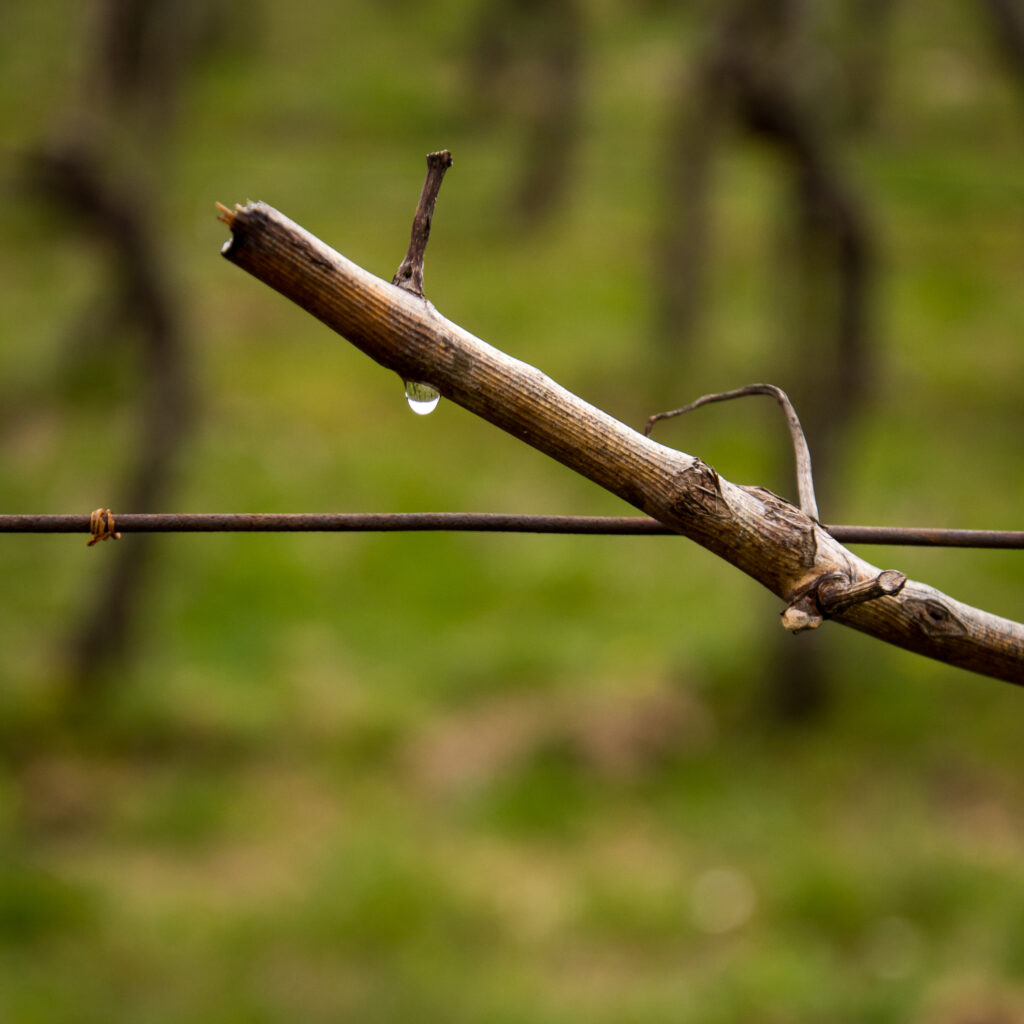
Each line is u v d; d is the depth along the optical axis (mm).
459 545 12898
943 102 27484
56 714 9594
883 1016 6312
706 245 16453
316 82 28953
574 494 13828
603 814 8453
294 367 16562
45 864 7551
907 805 8586
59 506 13188
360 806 8500
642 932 7105
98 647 9945
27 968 6535
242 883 7562
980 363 16703
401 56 30859
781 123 9141
